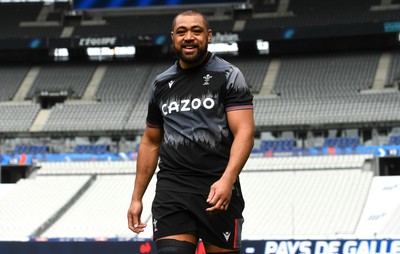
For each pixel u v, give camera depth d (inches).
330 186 3171.8
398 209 2888.8
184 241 408.2
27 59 5088.6
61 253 2100.1
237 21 4820.4
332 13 4734.3
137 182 458.0
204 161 418.0
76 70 4980.3
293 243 2096.5
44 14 5132.9
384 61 4569.4
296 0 4926.2
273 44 4847.4
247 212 3034.0
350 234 2755.9
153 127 454.9
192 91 423.8
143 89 4726.9
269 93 4468.5
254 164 3452.3
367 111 4101.9
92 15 5093.5
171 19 4963.1
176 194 415.2
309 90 4434.1
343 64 4621.1
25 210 3262.8
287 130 4119.1
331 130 4060.0
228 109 422.0
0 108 4616.1
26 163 3818.9
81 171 3619.6
